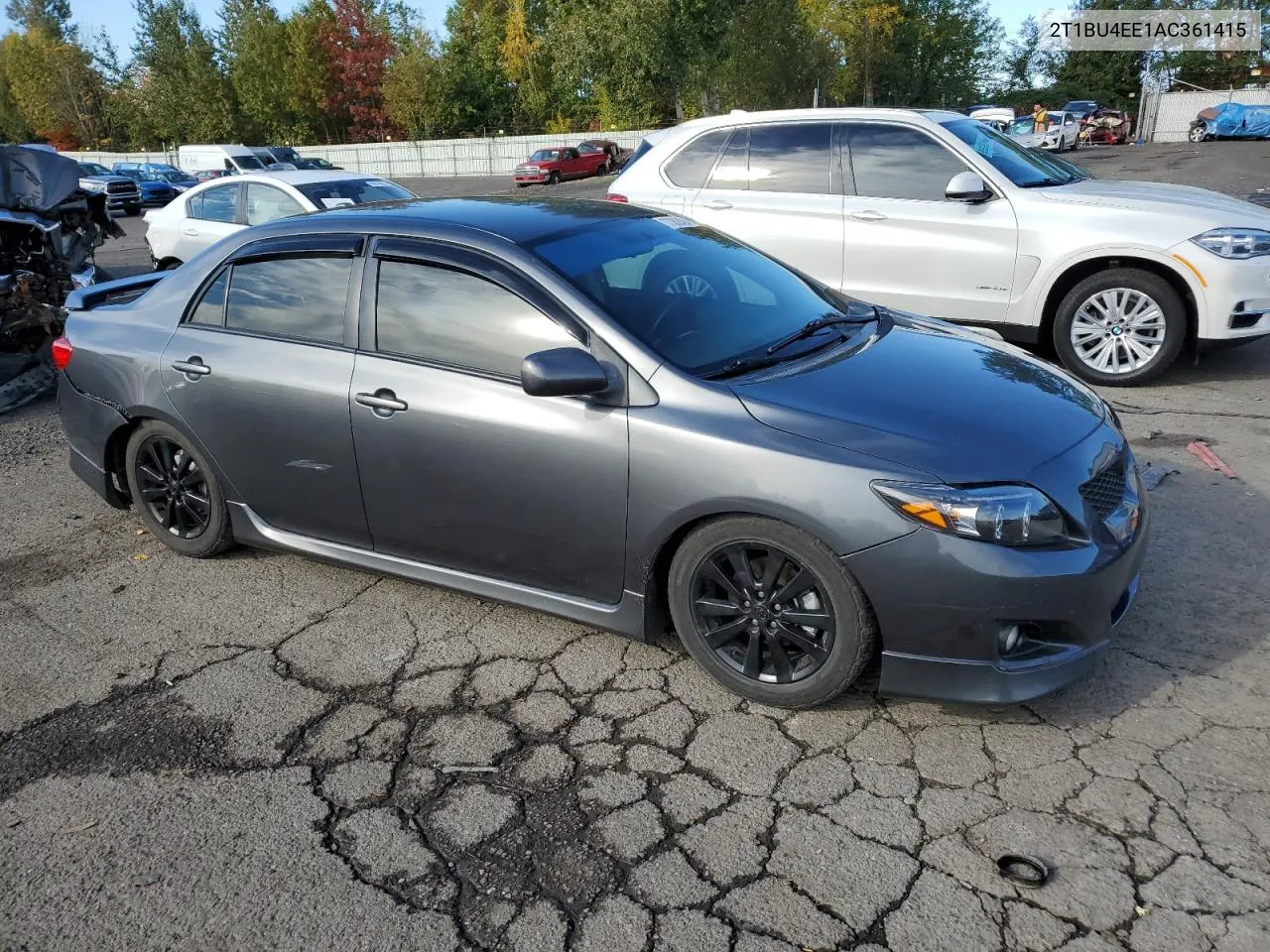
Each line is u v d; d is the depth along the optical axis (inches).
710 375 126.3
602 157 1441.9
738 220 285.0
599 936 91.5
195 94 2240.4
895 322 156.8
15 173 334.0
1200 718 118.3
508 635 147.5
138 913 97.7
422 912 95.8
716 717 124.3
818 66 1480.1
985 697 111.3
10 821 112.2
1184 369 269.3
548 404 127.8
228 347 158.2
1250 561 156.3
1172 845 98.4
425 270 141.6
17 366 340.5
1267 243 236.1
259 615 157.9
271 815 110.9
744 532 117.4
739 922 92.0
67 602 165.5
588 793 111.5
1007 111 1533.0
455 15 2315.5
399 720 127.7
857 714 123.1
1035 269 251.0
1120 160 1164.5
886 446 112.6
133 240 790.5
